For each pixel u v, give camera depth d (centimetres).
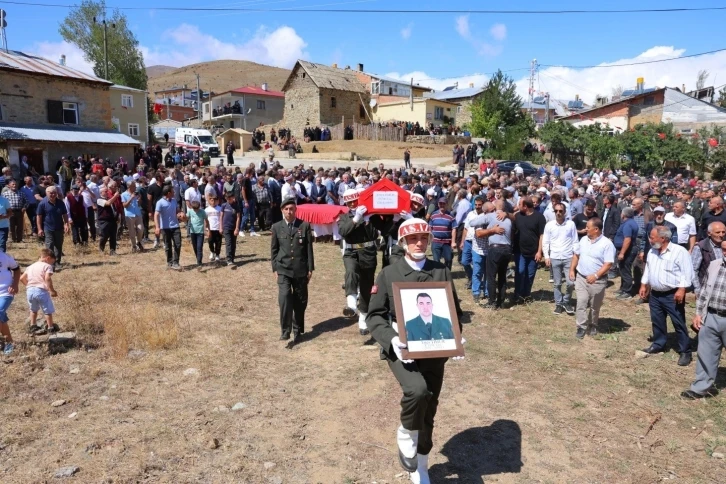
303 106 5250
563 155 4206
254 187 1568
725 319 520
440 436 465
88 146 2611
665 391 562
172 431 459
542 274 1142
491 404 524
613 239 1066
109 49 5325
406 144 4428
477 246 877
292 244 688
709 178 3897
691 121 4678
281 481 395
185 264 1156
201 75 18312
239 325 754
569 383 577
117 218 1361
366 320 379
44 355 611
